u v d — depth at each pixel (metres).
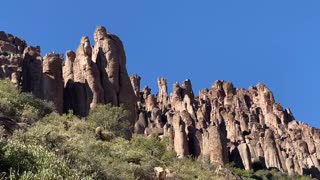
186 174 43.53
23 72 64.50
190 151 100.62
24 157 25.39
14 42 94.62
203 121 117.94
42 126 40.88
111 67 70.06
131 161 39.88
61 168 25.94
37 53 67.50
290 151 129.75
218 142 95.69
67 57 71.69
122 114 58.66
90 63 68.00
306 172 118.19
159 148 50.75
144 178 37.03
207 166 54.16
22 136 32.69
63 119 48.47
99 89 65.88
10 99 46.31
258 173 101.12
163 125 112.62
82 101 64.81
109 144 43.44
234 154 109.38
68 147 33.72
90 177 27.59
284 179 102.38
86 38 71.88
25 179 23.16
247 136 125.12
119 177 33.88
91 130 47.56
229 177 52.06
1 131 32.09
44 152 26.70
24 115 43.75
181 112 116.75
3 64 68.25
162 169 39.66
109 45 72.19
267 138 118.75
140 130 102.75
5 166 24.30
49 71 64.44
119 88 69.31
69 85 66.62
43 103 51.97
